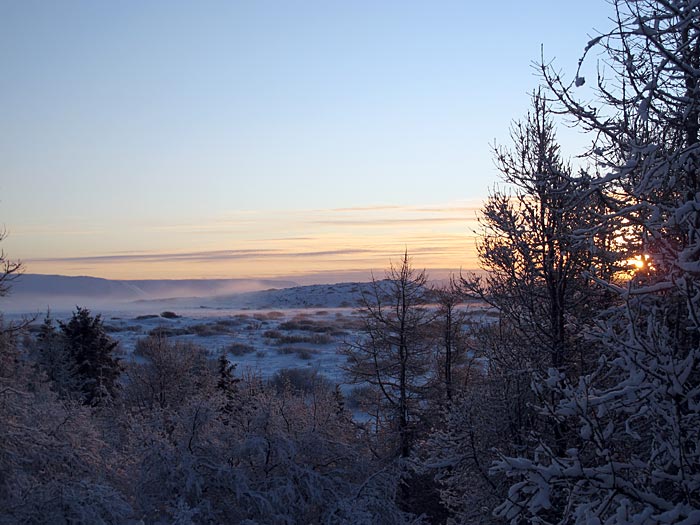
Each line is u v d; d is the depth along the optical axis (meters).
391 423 24.45
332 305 144.12
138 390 33.25
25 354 35.94
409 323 24.55
